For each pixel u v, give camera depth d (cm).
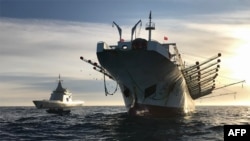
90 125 4000
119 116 5544
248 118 6194
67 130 3569
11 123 4606
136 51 3903
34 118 5841
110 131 3344
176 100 5138
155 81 4341
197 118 5447
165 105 4744
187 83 5784
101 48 4038
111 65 4191
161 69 4172
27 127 3959
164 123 4031
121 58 4031
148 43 3891
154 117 4688
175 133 3197
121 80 4431
